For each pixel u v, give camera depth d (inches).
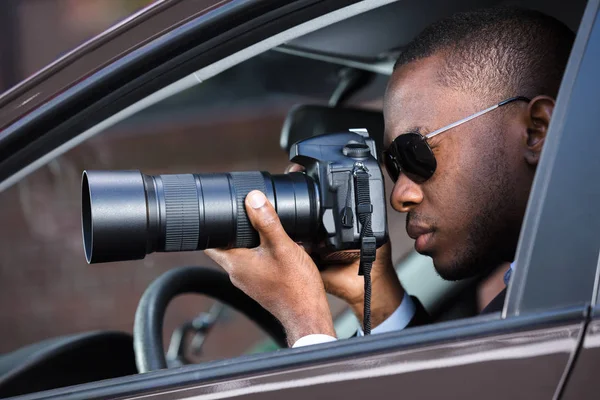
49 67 57.6
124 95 58.3
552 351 43.9
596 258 44.8
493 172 65.6
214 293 85.5
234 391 47.5
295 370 47.0
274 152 305.9
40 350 75.2
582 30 48.5
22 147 57.4
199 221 59.6
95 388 50.4
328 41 83.2
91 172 57.6
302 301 63.5
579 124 46.6
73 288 253.6
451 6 77.6
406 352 45.8
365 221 63.0
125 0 329.1
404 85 67.9
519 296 45.6
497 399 43.9
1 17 325.4
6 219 277.9
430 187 66.9
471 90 65.4
